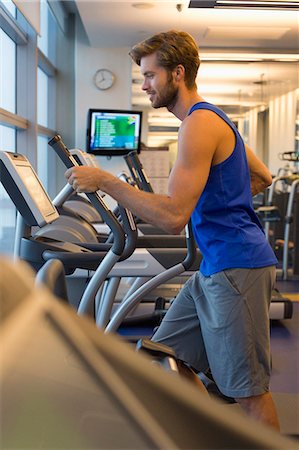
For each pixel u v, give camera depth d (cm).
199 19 624
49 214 256
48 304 30
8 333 27
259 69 725
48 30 752
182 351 204
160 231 525
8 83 541
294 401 320
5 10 471
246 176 191
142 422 29
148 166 727
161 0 557
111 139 716
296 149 720
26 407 27
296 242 693
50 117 760
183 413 31
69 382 29
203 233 189
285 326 491
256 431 32
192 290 198
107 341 33
